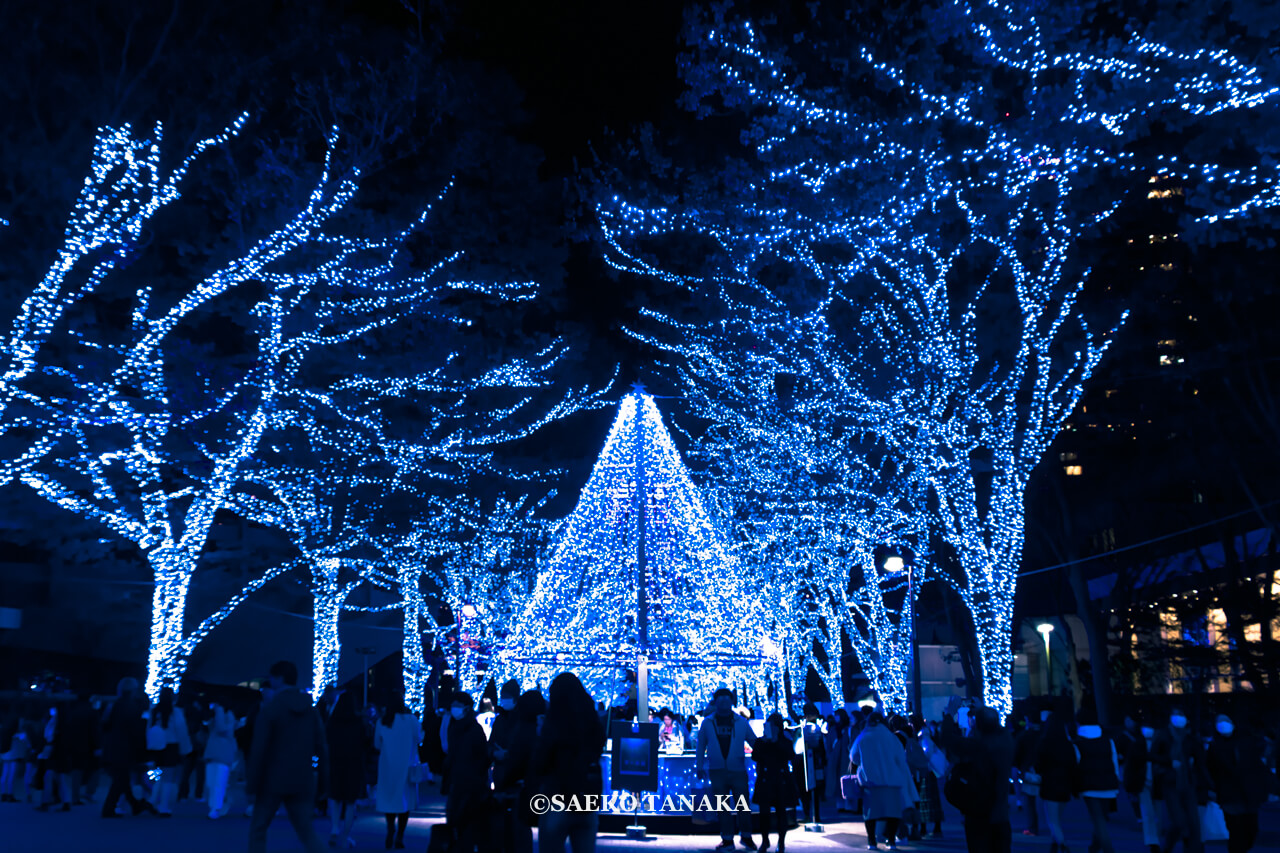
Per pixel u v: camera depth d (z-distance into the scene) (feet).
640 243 82.94
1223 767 41.78
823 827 60.44
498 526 103.60
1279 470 93.20
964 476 70.18
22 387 68.74
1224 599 99.81
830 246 66.64
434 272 81.66
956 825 66.28
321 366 81.82
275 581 109.09
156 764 55.16
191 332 79.05
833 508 91.81
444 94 77.36
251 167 73.72
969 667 122.72
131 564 91.71
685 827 56.85
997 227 59.57
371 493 96.99
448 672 126.62
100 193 62.64
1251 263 70.74
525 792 29.71
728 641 63.16
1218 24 38.96
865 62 52.26
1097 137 47.11
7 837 42.22
